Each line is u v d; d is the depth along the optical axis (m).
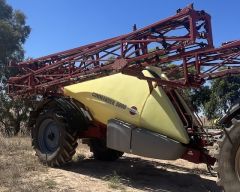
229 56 7.51
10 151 10.84
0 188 7.36
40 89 10.23
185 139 7.68
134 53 8.09
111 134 8.55
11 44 26.17
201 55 7.66
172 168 9.84
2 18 27.73
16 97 10.97
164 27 7.66
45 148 9.59
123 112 8.50
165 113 7.92
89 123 9.35
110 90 8.88
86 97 9.29
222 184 6.28
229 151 6.25
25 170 8.70
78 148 12.19
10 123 22.41
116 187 7.77
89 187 7.70
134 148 8.17
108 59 8.68
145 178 8.68
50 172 8.75
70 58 9.34
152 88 8.19
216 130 7.96
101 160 10.38
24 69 10.59
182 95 8.31
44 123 9.62
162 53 7.73
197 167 9.97
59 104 9.30
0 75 24.14
